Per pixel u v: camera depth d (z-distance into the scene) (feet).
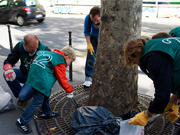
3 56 19.30
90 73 12.82
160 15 53.01
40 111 9.79
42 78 8.00
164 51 5.23
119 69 8.86
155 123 9.07
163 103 5.35
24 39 8.66
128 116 8.20
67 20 46.06
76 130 7.95
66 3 61.31
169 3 52.03
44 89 8.08
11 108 9.81
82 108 8.66
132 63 6.03
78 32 32.04
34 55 9.42
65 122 9.05
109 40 8.71
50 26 37.42
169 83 5.19
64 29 34.50
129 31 8.42
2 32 30.81
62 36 28.76
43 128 8.65
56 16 54.54
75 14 60.54
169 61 5.24
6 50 21.39
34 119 9.24
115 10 8.25
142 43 5.79
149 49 5.46
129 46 5.75
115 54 8.75
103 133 7.38
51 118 9.35
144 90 12.75
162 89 5.21
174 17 52.01
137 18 8.41
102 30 8.86
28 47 8.71
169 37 6.20
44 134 8.27
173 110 7.52
